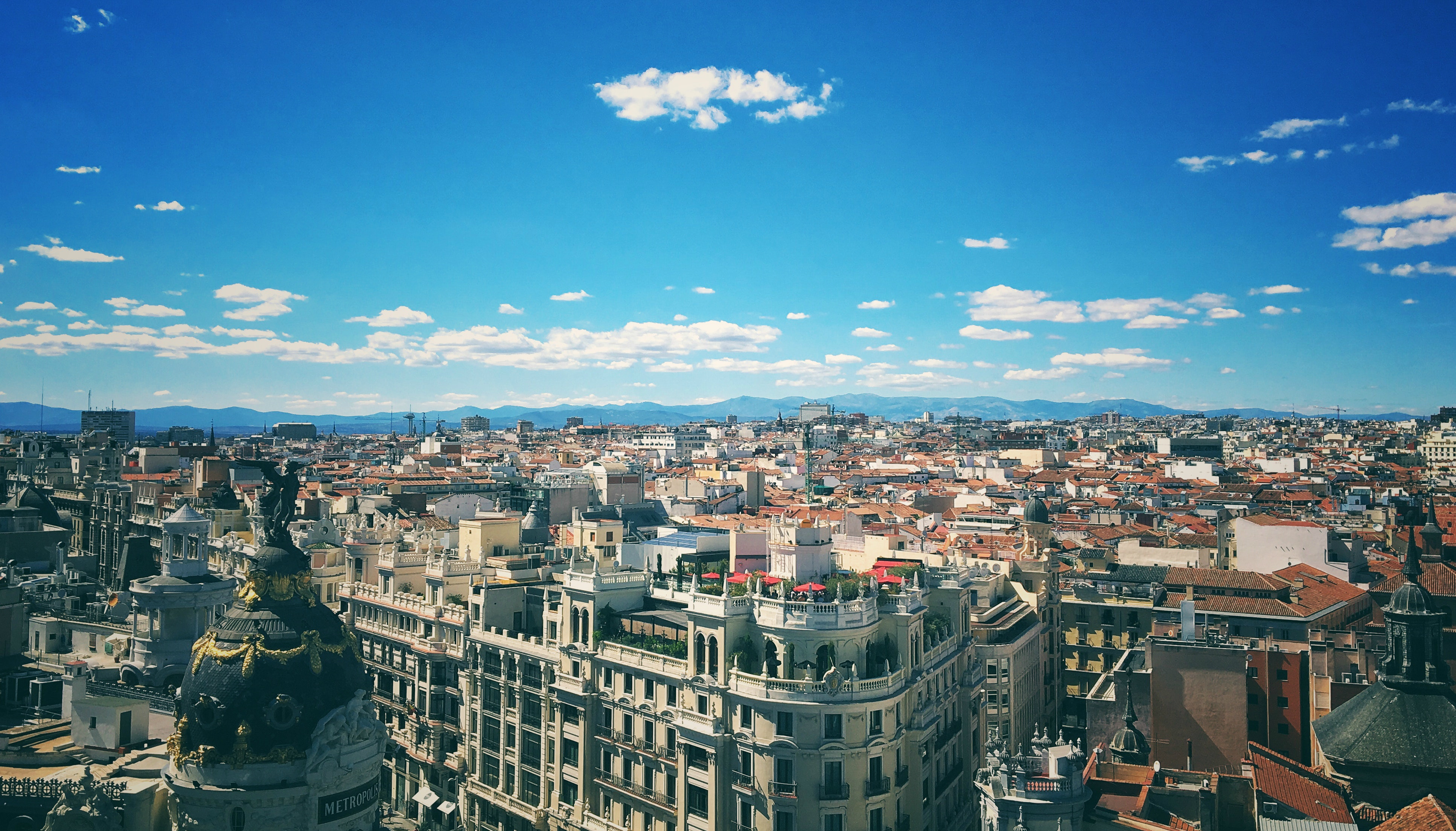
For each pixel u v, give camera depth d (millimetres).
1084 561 170875
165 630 110875
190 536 134375
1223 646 89000
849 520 145750
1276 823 60344
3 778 76938
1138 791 67750
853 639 83250
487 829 109000
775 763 80562
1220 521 182875
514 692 106062
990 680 111062
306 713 76312
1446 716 68812
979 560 142000
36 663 114062
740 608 85250
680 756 86625
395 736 123875
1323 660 92688
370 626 130500
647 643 92312
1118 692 95625
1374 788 68500
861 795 80125
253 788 74062
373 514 193250
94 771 80000
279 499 83562
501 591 112875
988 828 65188
